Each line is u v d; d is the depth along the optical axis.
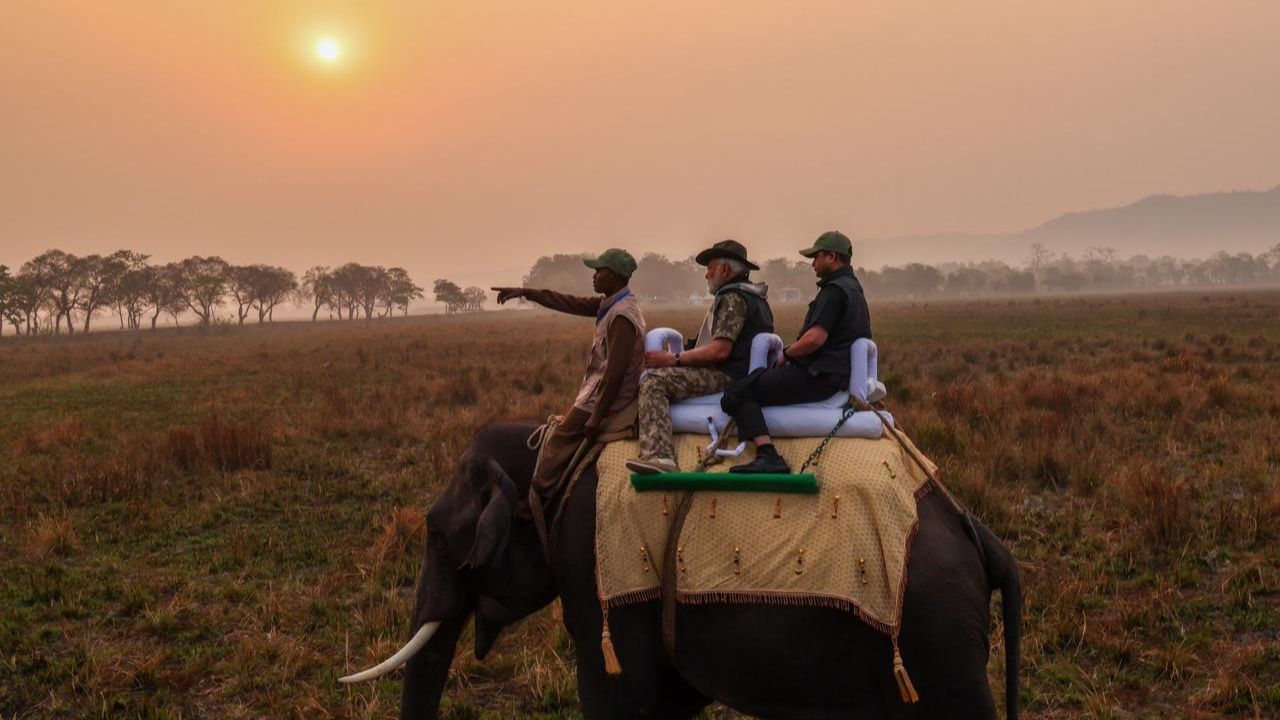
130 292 117.94
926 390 16.84
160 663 6.26
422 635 4.17
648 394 4.03
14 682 6.10
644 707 3.92
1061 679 5.77
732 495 3.84
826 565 3.64
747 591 3.70
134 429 16.19
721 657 3.75
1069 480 9.95
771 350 4.12
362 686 5.88
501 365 27.23
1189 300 86.25
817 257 4.19
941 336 37.06
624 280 4.29
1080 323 44.56
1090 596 6.92
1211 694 5.48
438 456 12.33
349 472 11.85
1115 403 14.13
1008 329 41.59
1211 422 12.77
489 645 4.56
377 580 7.67
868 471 3.76
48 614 7.25
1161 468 10.17
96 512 10.22
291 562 8.38
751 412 3.93
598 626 3.98
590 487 4.12
